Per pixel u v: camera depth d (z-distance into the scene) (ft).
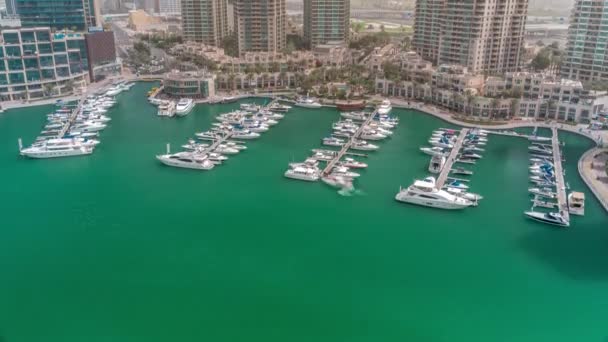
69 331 368.27
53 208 549.54
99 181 620.08
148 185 608.60
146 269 441.27
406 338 363.56
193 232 501.56
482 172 644.27
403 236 494.59
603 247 476.13
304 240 486.79
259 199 572.92
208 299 402.72
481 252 467.11
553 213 525.34
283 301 400.47
